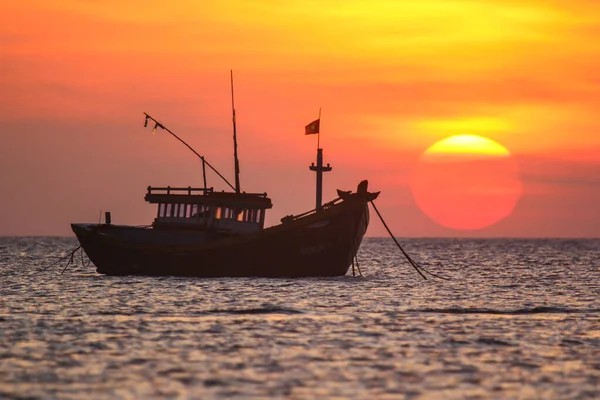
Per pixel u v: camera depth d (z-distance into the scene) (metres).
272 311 156.62
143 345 117.56
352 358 109.38
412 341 122.19
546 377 100.00
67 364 104.81
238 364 105.44
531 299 187.75
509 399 90.62
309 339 123.25
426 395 91.81
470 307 168.12
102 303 169.00
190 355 110.75
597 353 114.31
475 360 109.00
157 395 91.00
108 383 95.69
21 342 119.19
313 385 95.31
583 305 174.12
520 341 123.06
